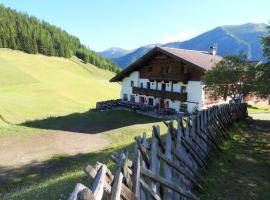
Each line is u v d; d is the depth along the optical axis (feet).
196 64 102.78
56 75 365.40
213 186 27.40
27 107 140.46
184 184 23.53
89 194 9.61
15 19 619.67
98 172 12.51
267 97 66.49
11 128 87.35
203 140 33.35
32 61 441.27
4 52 458.09
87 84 307.17
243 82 81.20
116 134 81.51
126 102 133.59
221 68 84.07
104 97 247.91
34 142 73.92
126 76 144.46
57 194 27.02
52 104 159.94
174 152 23.26
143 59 127.44
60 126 95.14
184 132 27.20
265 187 27.84
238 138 49.39
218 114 44.88
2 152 64.80
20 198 29.50
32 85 253.03
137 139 17.56
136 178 15.79
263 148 42.63
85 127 93.86
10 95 170.50
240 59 83.25
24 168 54.95
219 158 35.78
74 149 68.03
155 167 19.38
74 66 550.36
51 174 51.31
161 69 123.44
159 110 111.75
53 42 624.18
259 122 69.31
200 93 109.70
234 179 29.48
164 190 20.44
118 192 13.10
